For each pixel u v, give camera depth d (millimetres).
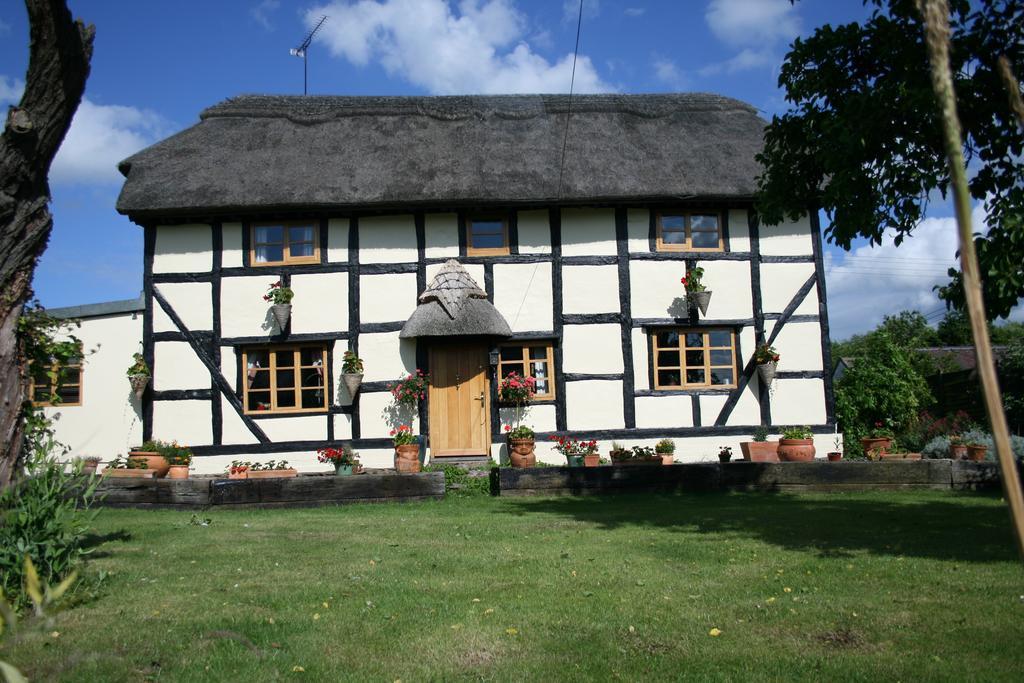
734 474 11430
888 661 3965
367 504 10594
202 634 4453
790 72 7684
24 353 4789
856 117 6898
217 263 13172
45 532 4980
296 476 11430
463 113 15211
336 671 3947
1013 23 6535
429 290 13016
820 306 13742
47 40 4410
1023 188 6523
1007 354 15875
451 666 4004
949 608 4836
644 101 15836
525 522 8555
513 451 12656
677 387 13453
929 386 18469
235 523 8734
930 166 6938
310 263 13281
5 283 4469
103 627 4598
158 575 5945
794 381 13562
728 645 4254
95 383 12836
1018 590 5203
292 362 13273
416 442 12438
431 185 13242
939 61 1120
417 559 6504
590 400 13281
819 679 3766
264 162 13789
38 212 4559
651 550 6777
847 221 7402
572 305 13414
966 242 1095
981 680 3695
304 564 6352
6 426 4504
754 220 13805
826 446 13477
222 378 13000
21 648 4168
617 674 3854
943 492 11094
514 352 13484
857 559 6285
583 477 11234
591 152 14172
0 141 4414
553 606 5004
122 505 10164
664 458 12742
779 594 5266
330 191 13086
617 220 13586
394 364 13195
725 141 14656
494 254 13453
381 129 14867
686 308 13547
